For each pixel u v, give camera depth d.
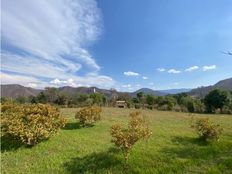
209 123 18.66
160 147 16.12
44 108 19.92
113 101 67.88
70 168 12.46
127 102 62.47
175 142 17.59
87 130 21.61
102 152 14.80
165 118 32.03
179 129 23.03
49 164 13.02
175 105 56.94
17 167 12.61
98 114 24.69
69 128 22.47
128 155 14.06
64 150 15.34
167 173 11.88
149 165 12.91
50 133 17.55
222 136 20.14
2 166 12.70
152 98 61.34
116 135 12.85
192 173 11.97
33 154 14.64
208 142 17.69
